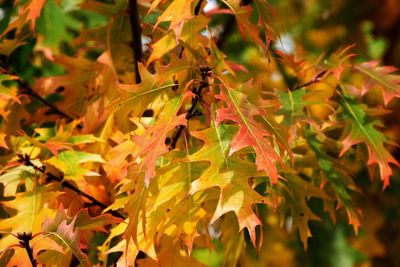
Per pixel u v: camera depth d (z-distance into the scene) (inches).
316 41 264.5
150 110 133.3
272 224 185.6
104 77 142.6
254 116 109.0
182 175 110.7
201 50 121.7
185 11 106.4
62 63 146.7
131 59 150.7
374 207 213.9
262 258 203.0
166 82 115.0
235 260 138.9
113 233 113.1
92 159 124.8
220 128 108.9
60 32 176.6
